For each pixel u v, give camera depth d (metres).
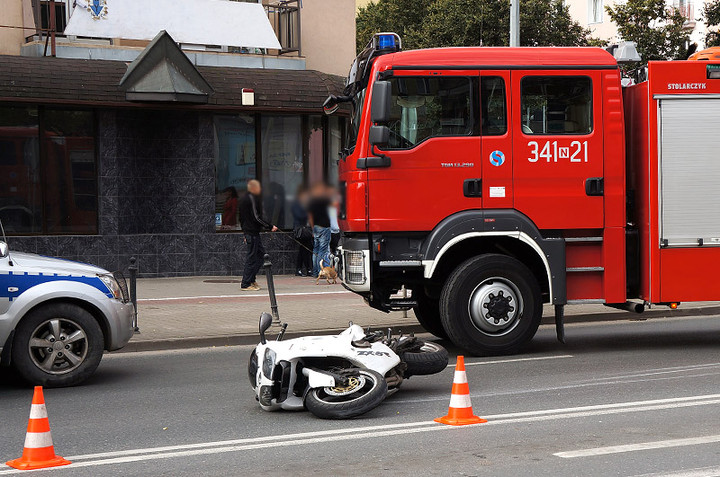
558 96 10.70
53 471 6.07
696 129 10.71
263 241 20.88
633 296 10.99
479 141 10.56
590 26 49.66
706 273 10.75
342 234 11.27
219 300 16.30
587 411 7.64
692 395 8.25
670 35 34.19
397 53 10.52
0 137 18.80
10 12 20.31
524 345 11.33
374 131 10.25
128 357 11.42
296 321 13.73
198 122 20.36
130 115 19.92
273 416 7.80
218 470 6.03
